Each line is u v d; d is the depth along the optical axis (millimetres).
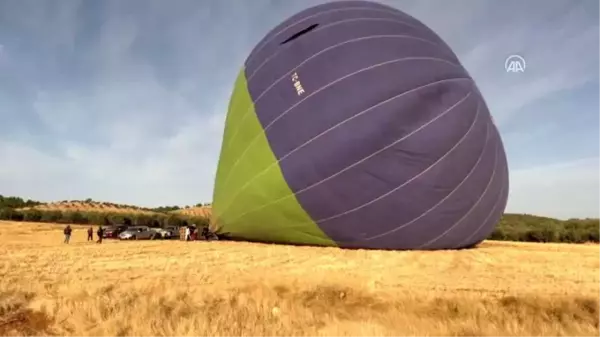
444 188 21172
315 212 21281
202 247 22812
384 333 7629
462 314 9125
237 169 23875
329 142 20750
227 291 10734
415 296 10570
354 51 22141
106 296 9820
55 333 7648
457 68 24094
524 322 8469
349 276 13078
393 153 20641
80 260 17500
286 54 23484
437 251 21109
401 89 21250
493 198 23844
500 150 24984
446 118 21484
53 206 108938
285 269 14641
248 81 24875
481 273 14344
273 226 22828
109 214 77500
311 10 25641
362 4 25672
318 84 21734
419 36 23797
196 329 7730
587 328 8281
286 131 21828
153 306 9070
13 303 9180
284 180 21500
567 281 13133
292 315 8766
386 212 20797
